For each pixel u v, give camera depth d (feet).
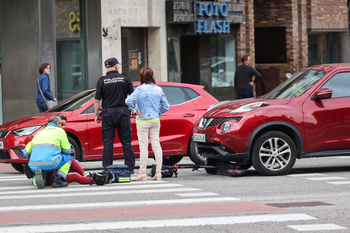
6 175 102.53
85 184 85.61
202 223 58.03
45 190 81.05
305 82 97.25
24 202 71.20
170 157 115.55
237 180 88.07
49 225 57.62
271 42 249.14
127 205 68.18
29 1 163.43
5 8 163.73
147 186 83.20
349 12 133.39
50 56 165.58
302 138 92.07
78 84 177.47
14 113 165.37
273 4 246.06
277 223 58.23
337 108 93.35
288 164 91.81
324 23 250.37
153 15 190.49
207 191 77.87
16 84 164.76
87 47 176.24
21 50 164.35
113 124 90.68
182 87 111.86
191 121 108.78
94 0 176.14
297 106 92.58
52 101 129.39
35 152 82.53
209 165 96.84
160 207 66.59
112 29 180.14
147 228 56.08
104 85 90.22
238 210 64.44
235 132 89.10
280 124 90.79
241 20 219.00
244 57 157.69
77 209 65.92
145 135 88.89
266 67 249.14
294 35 244.01
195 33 200.44
